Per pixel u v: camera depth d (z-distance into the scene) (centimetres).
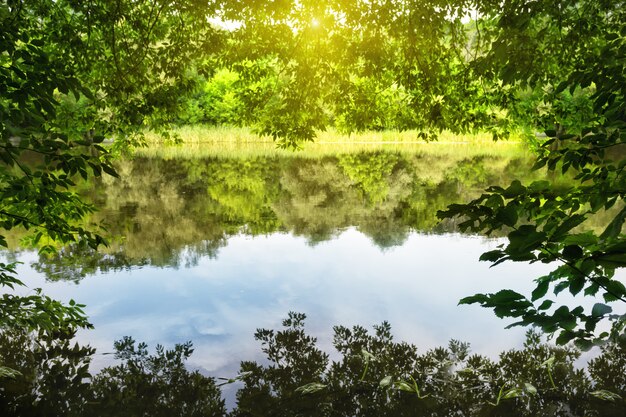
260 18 832
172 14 862
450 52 859
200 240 1024
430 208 1402
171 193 1698
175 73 830
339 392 430
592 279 157
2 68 323
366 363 485
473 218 180
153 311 629
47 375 465
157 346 530
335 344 533
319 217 1289
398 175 2178
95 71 805
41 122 335
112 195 1627
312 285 732
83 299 669
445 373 464
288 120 902
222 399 422
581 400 406
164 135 947
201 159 2995
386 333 561
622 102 226
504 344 526
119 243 990
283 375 466
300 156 3231
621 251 144
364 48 752
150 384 449
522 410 395
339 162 2809
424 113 885
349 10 738
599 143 224
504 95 868
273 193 1719
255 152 3591
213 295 689
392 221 1227
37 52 346
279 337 554
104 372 473
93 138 359
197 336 556
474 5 734
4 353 512
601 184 195
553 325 146
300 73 801
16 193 376
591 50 663
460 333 557
